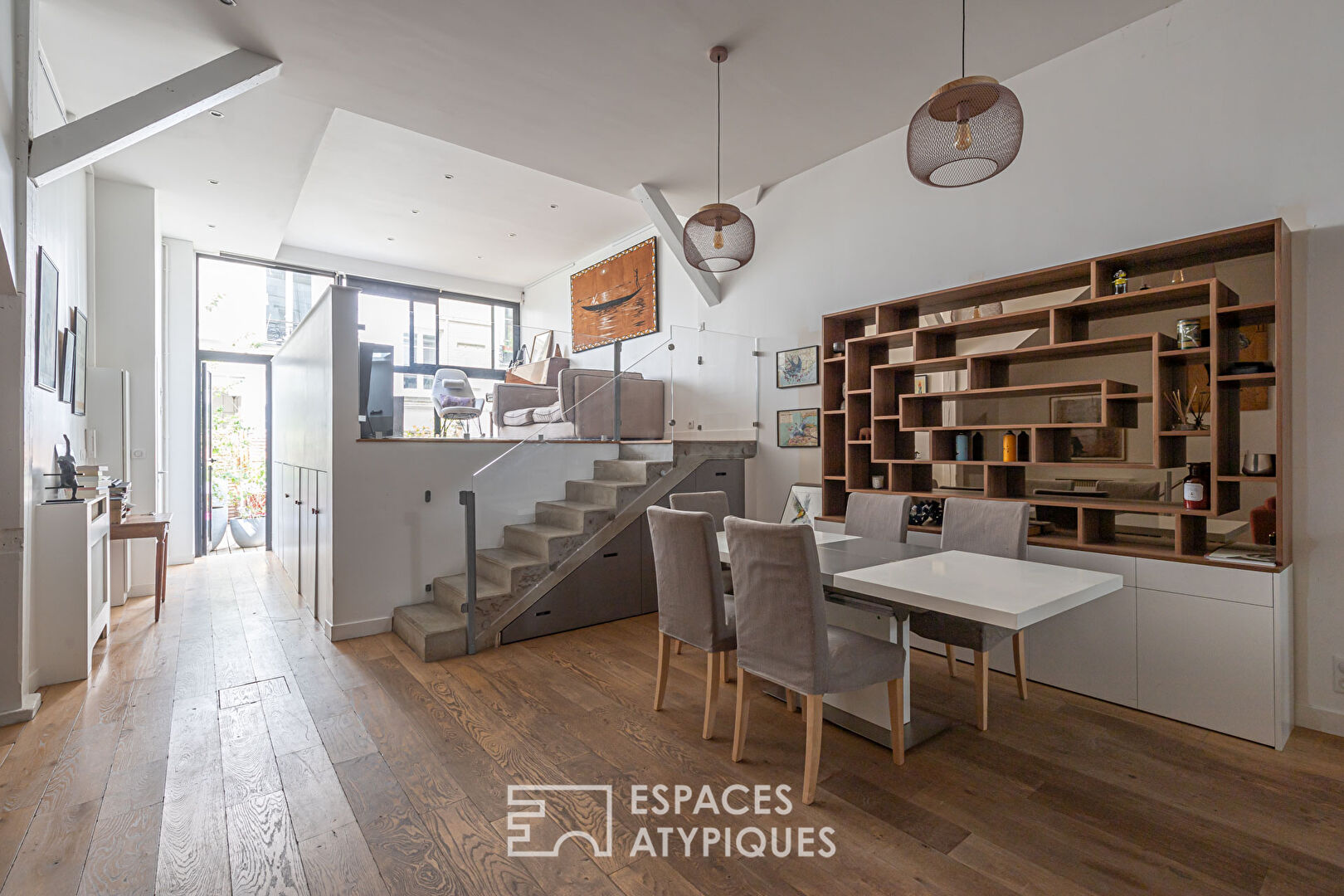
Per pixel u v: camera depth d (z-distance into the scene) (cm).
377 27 313
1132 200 314
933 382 392
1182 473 294
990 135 220
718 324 563
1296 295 266
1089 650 299
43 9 302
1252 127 278
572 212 648
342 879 174
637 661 353
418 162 542
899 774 230
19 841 189
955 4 298
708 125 412
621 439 501
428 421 496
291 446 538
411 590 417
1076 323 333
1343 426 255
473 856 185
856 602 256
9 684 273
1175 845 188
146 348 527
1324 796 214
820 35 321
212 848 187
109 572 410
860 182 443
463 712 285
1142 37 311
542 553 403
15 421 276
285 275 756
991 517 303
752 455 517
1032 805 210
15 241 276
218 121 427
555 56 337
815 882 174
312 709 288
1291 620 262
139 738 258
